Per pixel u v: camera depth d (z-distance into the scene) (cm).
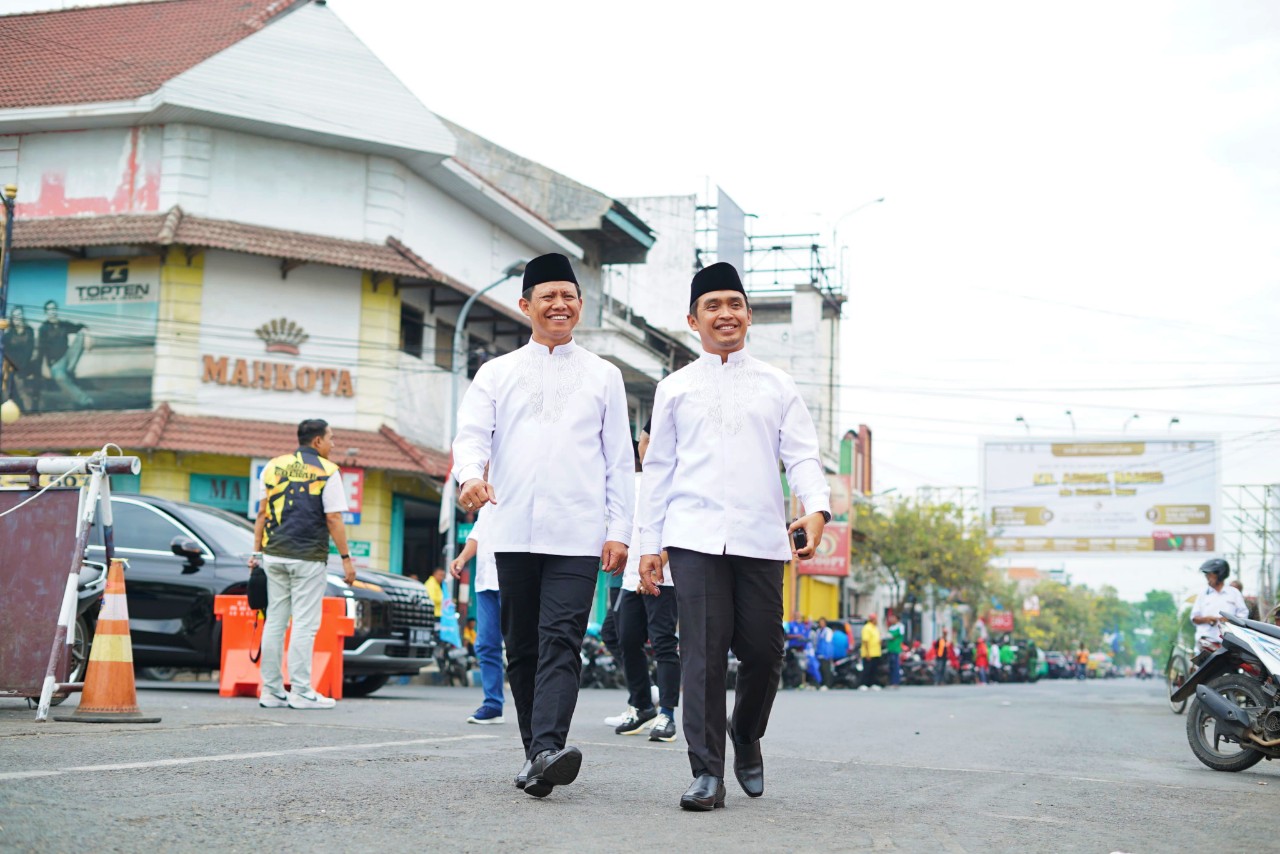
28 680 769
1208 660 828
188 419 2339
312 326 2478
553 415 523
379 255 2502
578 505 518
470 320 2895
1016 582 9250
